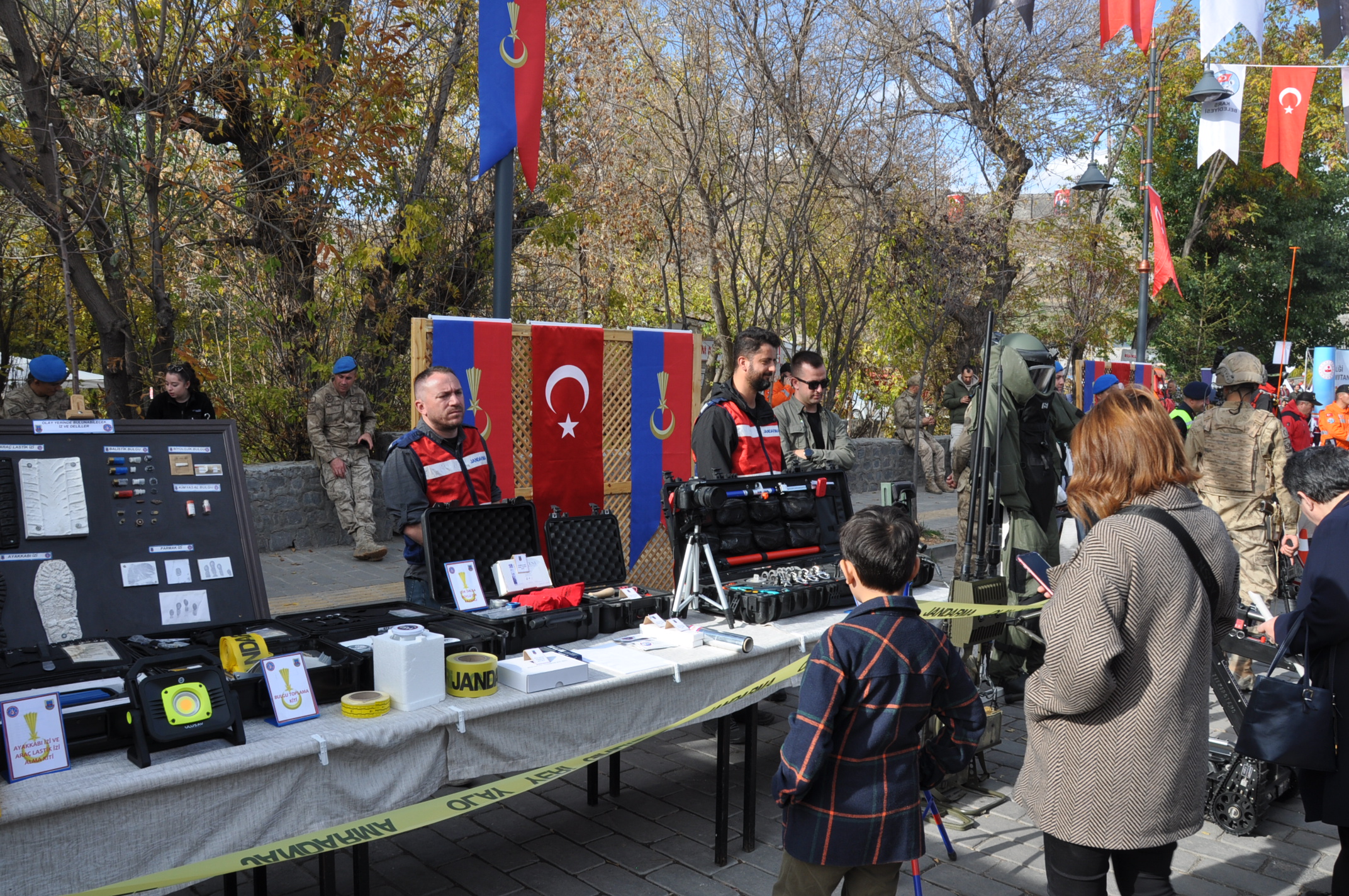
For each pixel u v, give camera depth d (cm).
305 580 812
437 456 377
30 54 781
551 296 1295
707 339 1252
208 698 235
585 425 534
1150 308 2047
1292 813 420
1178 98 2148
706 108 997
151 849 217
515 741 287
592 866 353
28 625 266
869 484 1416
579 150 1209
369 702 263
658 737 500
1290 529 589
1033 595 483
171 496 303
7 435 278
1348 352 1973
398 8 1018
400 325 1117
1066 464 586
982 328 1373
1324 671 294
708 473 454
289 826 239
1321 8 843
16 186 792
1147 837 215
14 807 197
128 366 912
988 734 420
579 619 346
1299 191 2511
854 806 221
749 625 383
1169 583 216
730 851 366
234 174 1023
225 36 945
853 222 1075
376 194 1082
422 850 366
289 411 1023
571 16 1138
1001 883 347
